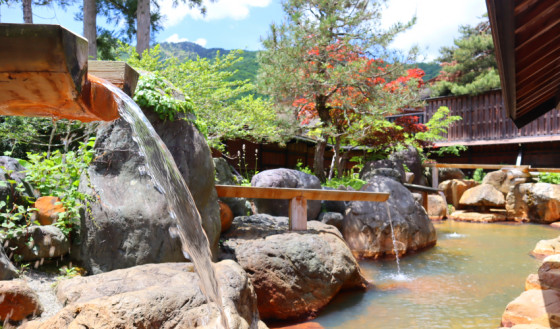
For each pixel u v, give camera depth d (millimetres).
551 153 24328
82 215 5387
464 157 28141
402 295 7066
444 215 18219
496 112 25797
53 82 1028
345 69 12602
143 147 2367
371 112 13797
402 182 17422
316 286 6391
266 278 6051
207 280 3238
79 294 3789
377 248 10016
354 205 10633
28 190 5504
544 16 3139
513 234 13781
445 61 29656
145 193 5621
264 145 18531
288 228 8008
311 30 12773
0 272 4094
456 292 7215
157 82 6621
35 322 3449
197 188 6348
